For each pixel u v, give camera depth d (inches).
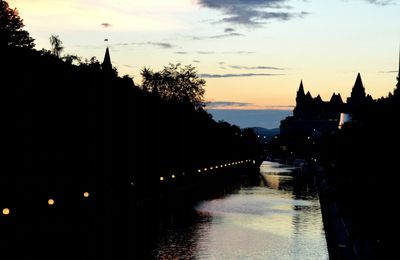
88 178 2406.5
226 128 6791.3
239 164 7298.2
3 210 1488.7
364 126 1304.1
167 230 2011.6
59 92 2393.0
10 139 2095.2
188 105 4269.2
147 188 2871.6
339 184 1761.8
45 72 2375.7
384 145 1109.7
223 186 4367.6
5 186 1939.0
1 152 2049.7
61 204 1889.8
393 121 1121.4
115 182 2498.8
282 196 3599.9
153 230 1998.0
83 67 2787.9
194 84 4419.3
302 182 4977.9
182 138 4008.4
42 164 2193.7
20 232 1497.3
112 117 2913.4
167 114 3678.6
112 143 2834.6
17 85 2192.4
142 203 2571.4
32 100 2231.8
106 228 1924.2
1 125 2080.5
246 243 1851.6
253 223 2324.1
